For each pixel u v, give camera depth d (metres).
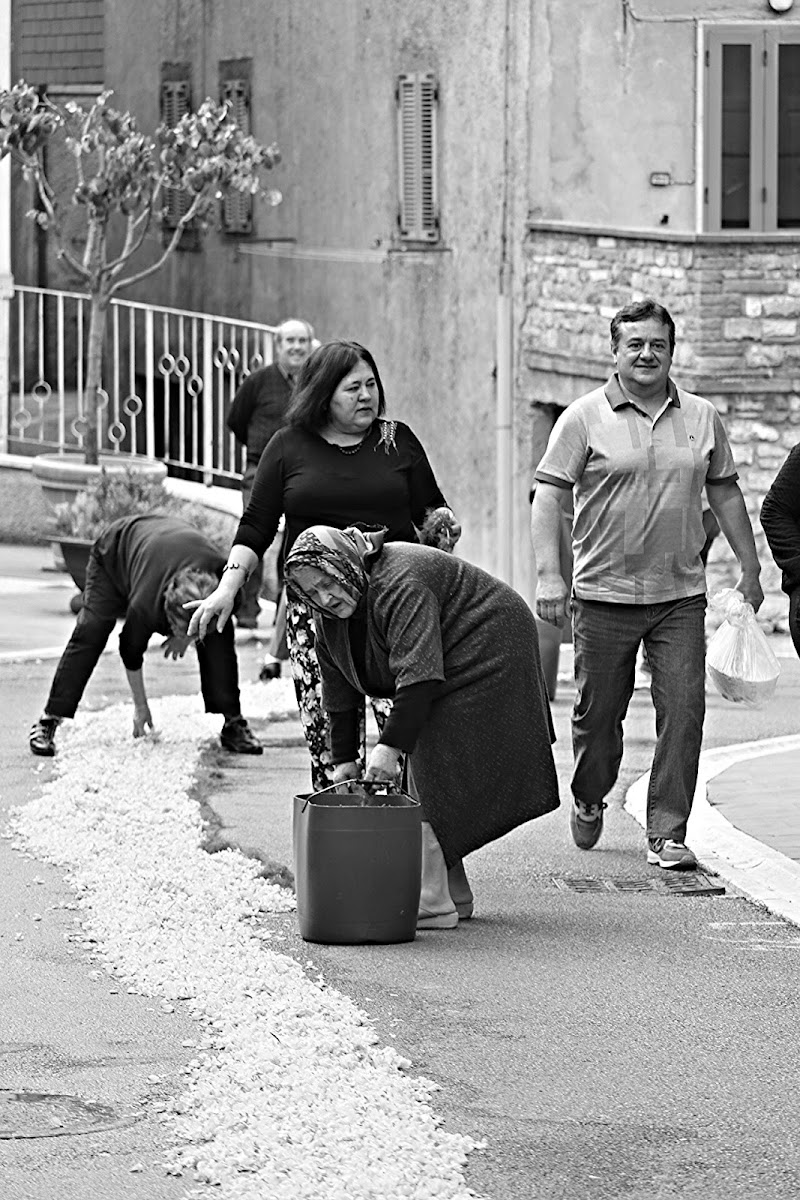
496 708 18.20
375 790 18.03
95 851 20.97
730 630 21.50
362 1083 13.92
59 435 51.62
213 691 26.34
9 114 42.38
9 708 29.62
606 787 21.58
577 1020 15.74
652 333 20.62
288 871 20.12
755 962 17.47
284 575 18.44
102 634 26.33
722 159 46.19
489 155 48.53
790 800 24.03
